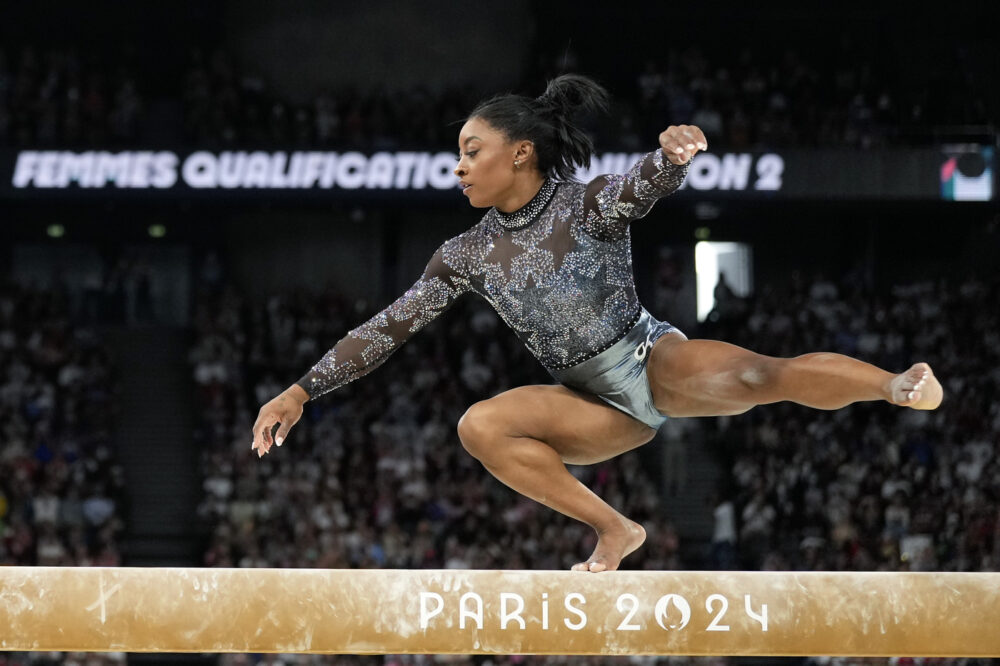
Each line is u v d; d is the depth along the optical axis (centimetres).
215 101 3625
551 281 692
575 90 728
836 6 4072
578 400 721
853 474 2967
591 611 634
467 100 3609
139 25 4006
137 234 3931
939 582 634
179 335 3703
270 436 697
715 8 4069
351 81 4031
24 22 3959
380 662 2430
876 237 3919
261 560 2702
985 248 3897
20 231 3884
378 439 3088
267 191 3347
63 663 2441
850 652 634
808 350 3469
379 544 2750
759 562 2839
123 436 3341
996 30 4031
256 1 4038
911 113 3719
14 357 3316
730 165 3372
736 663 2533
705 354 691
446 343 3497
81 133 3491
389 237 3997
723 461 3206
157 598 629
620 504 2878
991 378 3350
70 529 2839
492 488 2948
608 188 670
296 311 3625
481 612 632
